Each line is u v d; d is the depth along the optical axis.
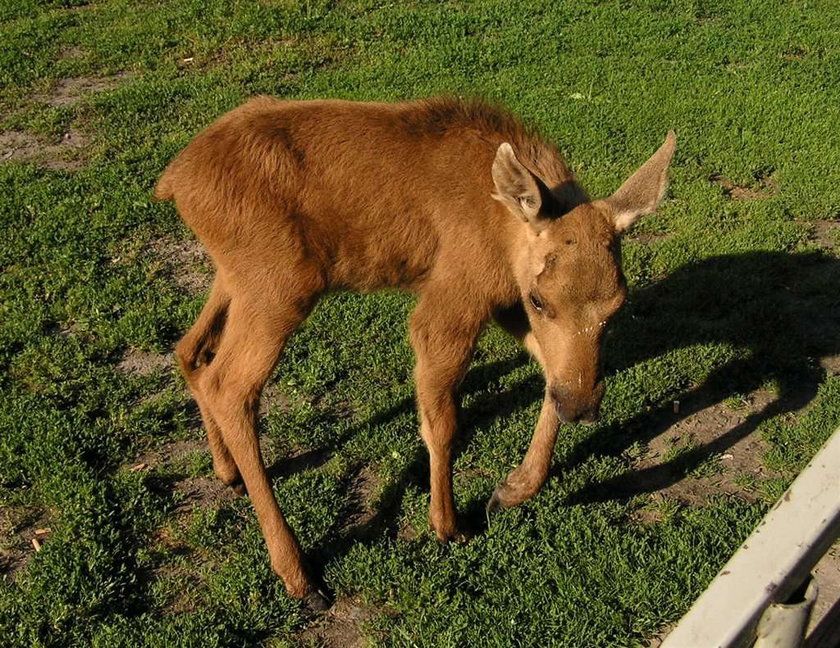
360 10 5.97
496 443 3.09
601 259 2.60
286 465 3.05
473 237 2.77
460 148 2.81
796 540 1.73
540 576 2.76
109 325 3.40
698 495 2.96
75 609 2.69
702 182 4.02
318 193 2.75
